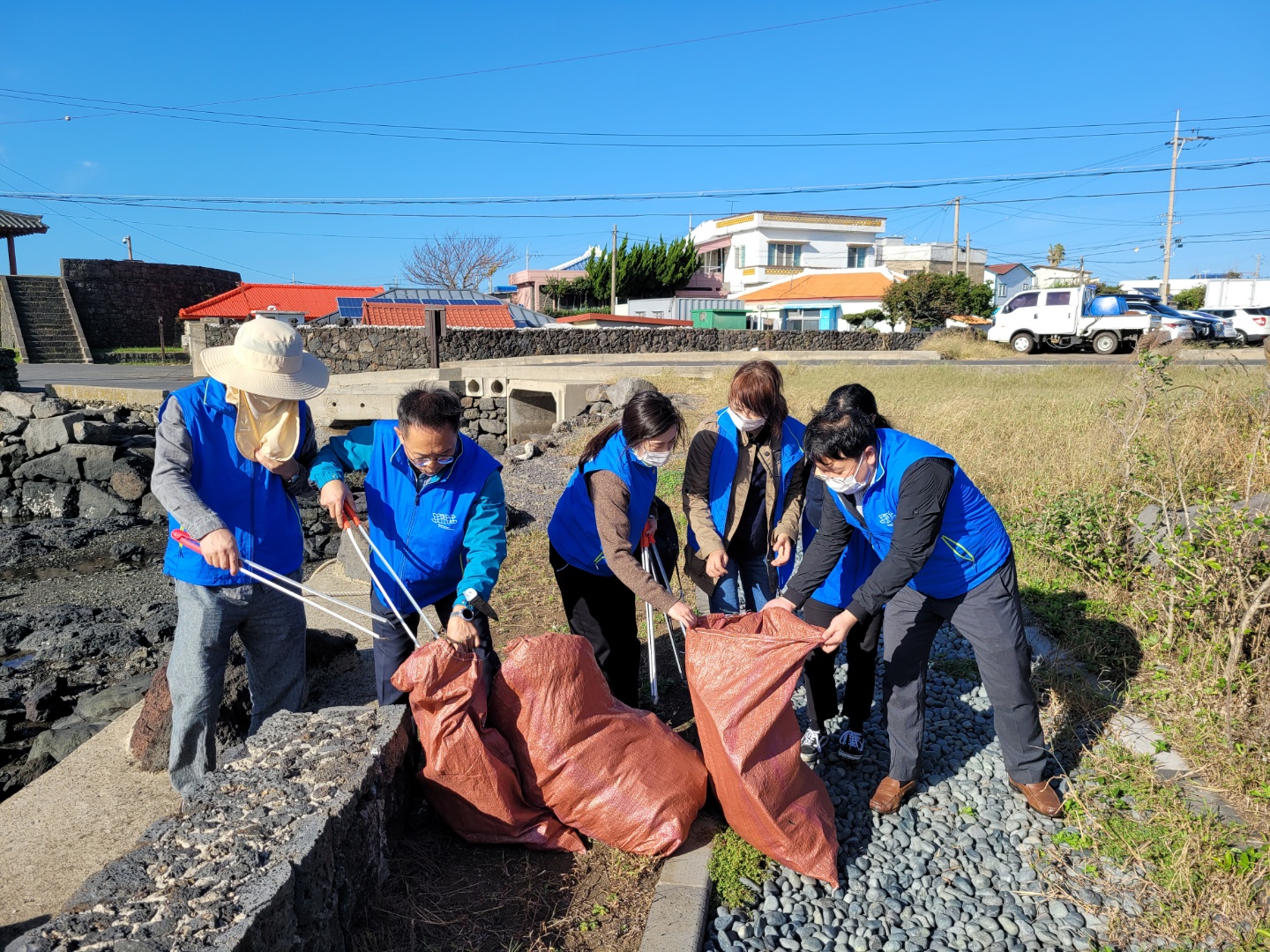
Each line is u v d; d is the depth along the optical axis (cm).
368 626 536
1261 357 1662
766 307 4216
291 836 225
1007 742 309
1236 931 246
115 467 1161
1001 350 2392
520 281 5038
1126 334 2156
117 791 351
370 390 1491
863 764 354
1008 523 609
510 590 573
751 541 372
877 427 323
